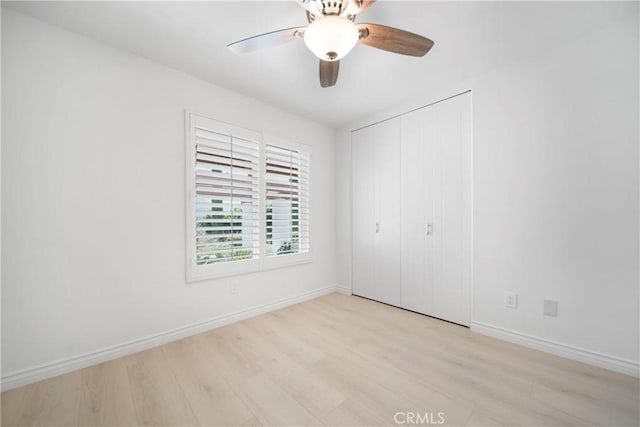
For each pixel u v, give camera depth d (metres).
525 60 2.08
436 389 1.59
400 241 2.97
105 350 1.89
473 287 2.38
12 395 1.52
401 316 2.74
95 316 1.86
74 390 1.57
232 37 1.85
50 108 1.70
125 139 1.98
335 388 1.60
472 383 1.64
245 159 2.68
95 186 1.86
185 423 1.34
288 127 3.10
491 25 1.72
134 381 1.66
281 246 3.02
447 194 2.58
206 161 2.41
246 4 1.55
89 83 1.84
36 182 1.65
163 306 2.16
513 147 2.14
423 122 2.75
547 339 1.99
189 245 2.28
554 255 1.96
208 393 1.56
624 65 1.70
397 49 1.53
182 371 1.78
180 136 2.26
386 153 3.09
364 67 2.21
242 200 2.65
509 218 2.17
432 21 1.68
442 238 2.62
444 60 2.11
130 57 2.01
